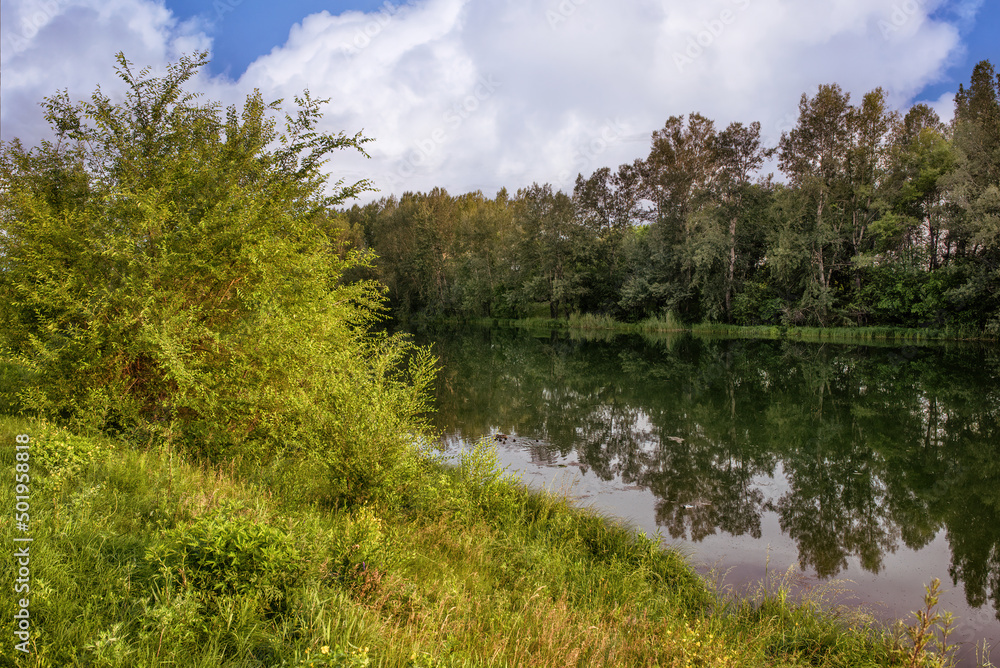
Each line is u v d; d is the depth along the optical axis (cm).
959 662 495
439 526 582
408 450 648
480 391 1884
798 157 3738
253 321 729
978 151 3027
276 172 821
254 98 824
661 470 1061
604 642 390
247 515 418
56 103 737
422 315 6438
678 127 4450
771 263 3738
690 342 3700
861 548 749
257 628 295
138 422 661
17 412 703
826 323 3791
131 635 268
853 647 475
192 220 741
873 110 3562
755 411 1592
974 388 1889
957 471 1082
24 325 722
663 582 588
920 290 3397
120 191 680
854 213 3809
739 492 958
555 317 5578
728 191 4134
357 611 322
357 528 423
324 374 690
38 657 232
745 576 654
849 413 1562
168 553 322
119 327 648
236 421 690
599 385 2022
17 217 736
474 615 398
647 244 4797
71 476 447
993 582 657
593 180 5156
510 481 759
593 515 762
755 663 421
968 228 2906
